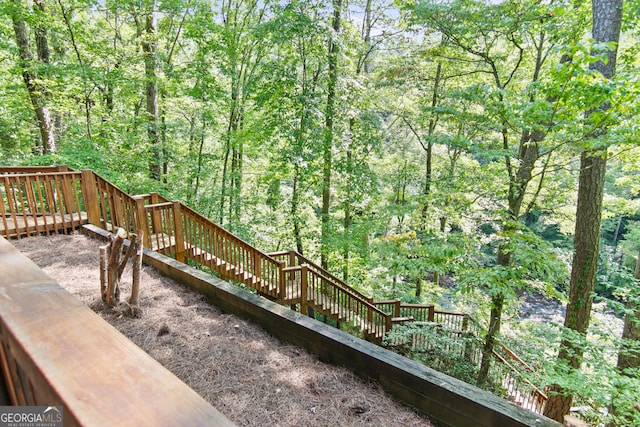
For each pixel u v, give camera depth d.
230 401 2.14
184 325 3.01
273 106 9.79
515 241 4.70
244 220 12.15
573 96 3.69
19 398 0.86
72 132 9.98
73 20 9.81
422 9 6.20
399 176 10.89
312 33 8.77
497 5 5.80
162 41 11.97
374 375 2.35
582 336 4.41
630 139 3.69
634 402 3.39
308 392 2.26
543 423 1.75
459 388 2.02
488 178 6.68
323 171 11.05
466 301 7.72
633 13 5.11
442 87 10.02
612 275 5.33
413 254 5.83
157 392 0.60
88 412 0.55
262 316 3.01
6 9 7.49
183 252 5.92
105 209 5.75
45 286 0.93
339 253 11.41
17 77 9.12
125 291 3.58
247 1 11.50
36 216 5.37
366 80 10.76
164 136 11.11
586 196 5.14
